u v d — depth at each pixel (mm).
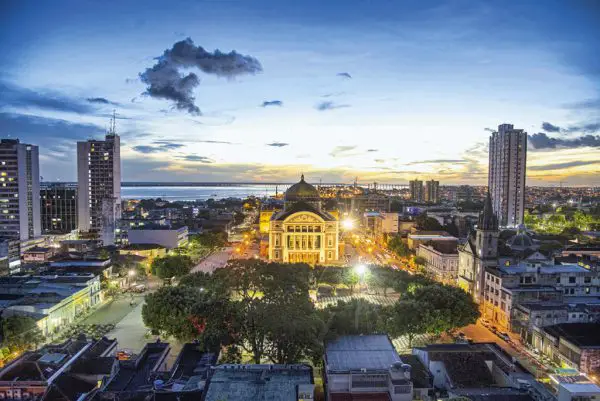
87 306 165625
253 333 108500
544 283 152000
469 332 143000
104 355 104562
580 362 107375
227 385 82125
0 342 121125
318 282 187625
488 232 164375
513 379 88625
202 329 122000
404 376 84750
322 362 101000
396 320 121875
